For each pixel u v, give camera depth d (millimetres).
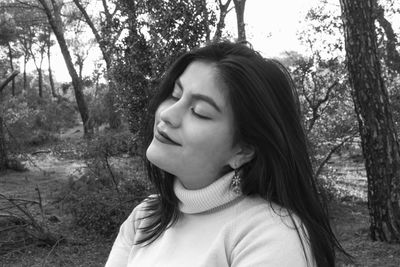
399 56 8578
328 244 990
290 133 997
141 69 6137
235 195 1028
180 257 1051
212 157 1005
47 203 8539
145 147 1207
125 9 6188
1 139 13602
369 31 5988
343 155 11461
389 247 5895
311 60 7715
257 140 983
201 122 985
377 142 6141
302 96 7988
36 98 33875
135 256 1187
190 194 1043
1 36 19625
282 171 979
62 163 14477
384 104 6105
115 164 7570
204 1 5961
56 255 5988
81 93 20359
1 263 5738
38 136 20234
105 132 7598
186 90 1004
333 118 8180
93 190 7234
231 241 987
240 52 1020
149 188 6539
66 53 20500
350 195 8859
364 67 6023
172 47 5918
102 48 6441
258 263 891
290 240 913
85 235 6594
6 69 34969
